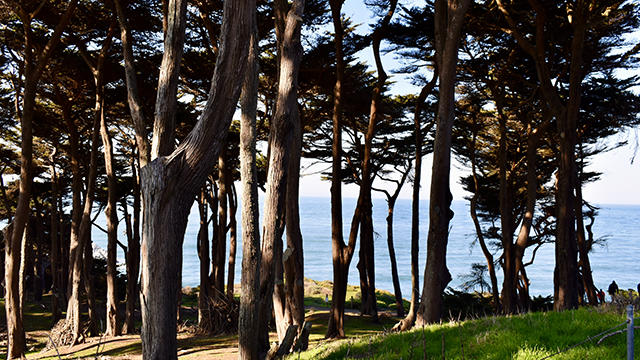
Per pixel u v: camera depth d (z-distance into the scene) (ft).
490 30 57.52
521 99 68.28
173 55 19.38
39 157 89.04
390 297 147.33
